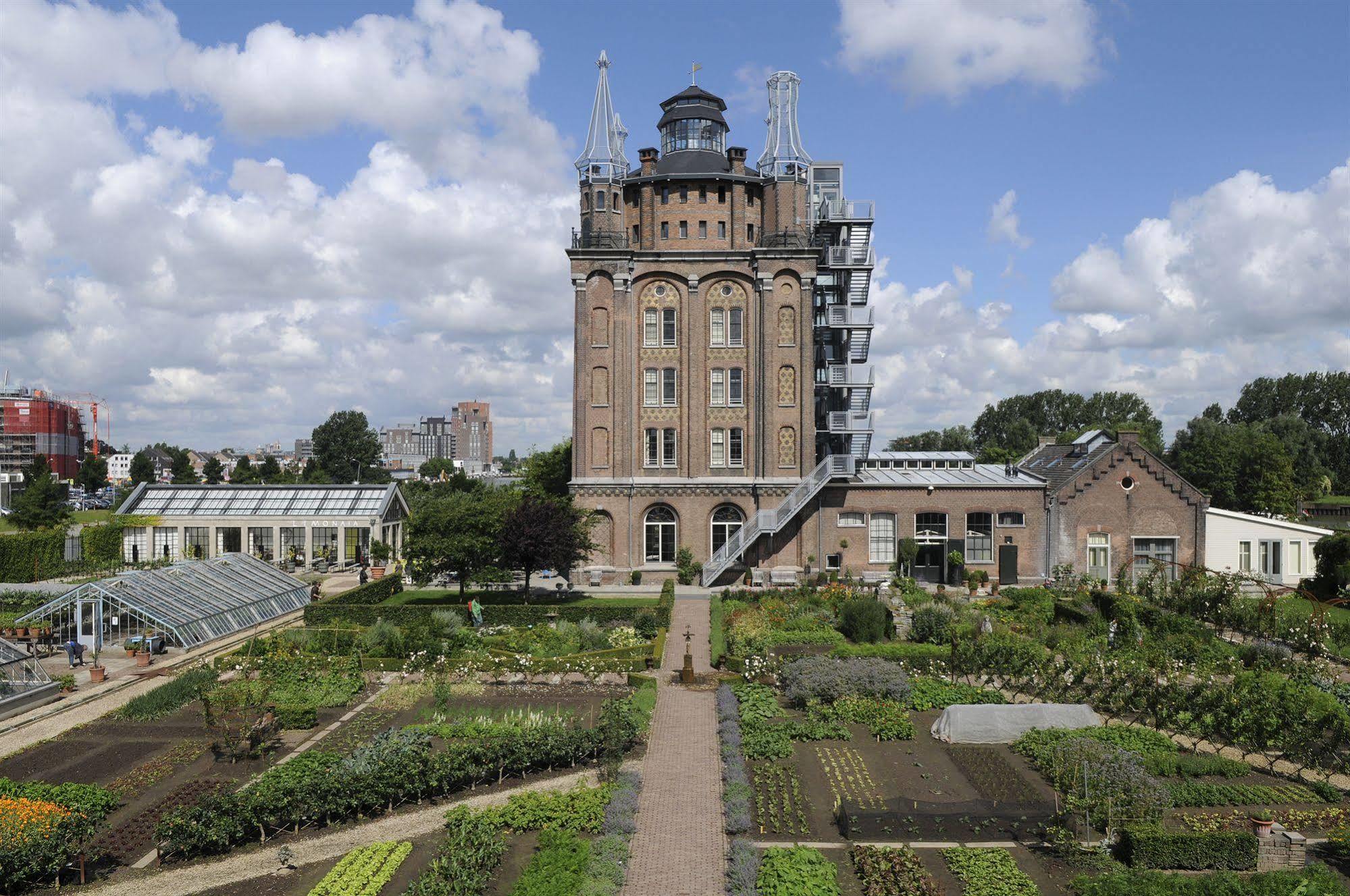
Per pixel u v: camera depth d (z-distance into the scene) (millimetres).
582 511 54000
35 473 96312
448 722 29453
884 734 28078
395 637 36438
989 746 27531
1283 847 19500
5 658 32062
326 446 140625
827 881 18375
